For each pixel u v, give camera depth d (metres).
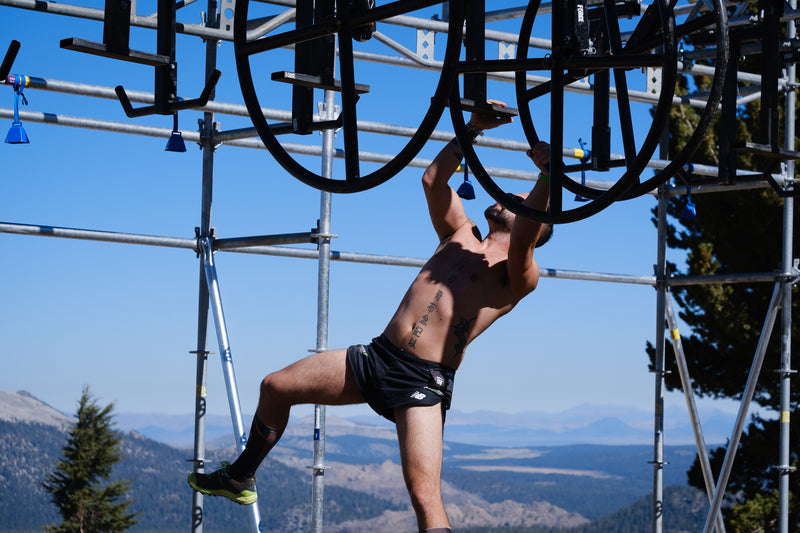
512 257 3.60
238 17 3.21
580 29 2.92
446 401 3.65
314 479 6.02
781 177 6.99
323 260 6.05
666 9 2.73
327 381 3.71
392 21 6.50
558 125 2.92
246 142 6.61
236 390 5.78
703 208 13.66
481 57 3.37
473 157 3.11
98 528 47.16
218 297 6.11
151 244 6.24
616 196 2.80
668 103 2.72
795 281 7.11
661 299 7.67
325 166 6.20
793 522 13.72
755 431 14.06
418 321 3.66
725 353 14.00
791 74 7.16
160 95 3.84
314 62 3.43
